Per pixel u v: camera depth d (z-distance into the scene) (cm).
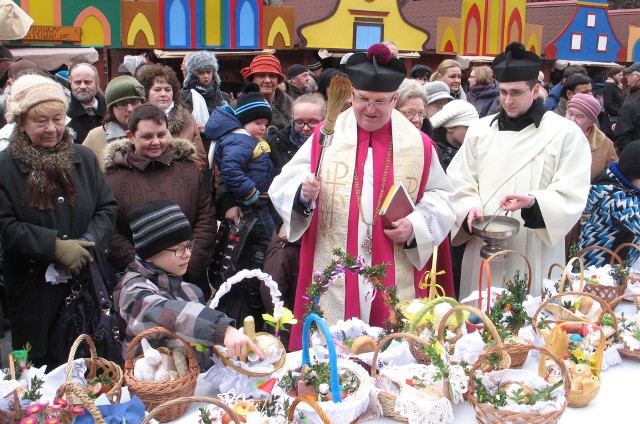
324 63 1105
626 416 211
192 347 223
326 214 301
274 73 528
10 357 199
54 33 816
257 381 208
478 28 1245
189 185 357
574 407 215
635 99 689
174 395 197
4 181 288
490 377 207
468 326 242
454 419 204
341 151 300
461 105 422
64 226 295
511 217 330
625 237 350
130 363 208
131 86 390
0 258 346
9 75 549
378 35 1082
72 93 484
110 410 185
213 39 941
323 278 233
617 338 248
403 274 298
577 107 450
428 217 294
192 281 364
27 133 293
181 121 436
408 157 300
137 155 348
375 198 296
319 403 190
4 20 551
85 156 311
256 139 402
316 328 231
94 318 299
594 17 1546
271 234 395
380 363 221
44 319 294
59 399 175
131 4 868
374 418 206
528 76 327
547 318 271
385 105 285
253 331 215
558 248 348
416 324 224
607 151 477
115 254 343
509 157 339
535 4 1695
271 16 990
